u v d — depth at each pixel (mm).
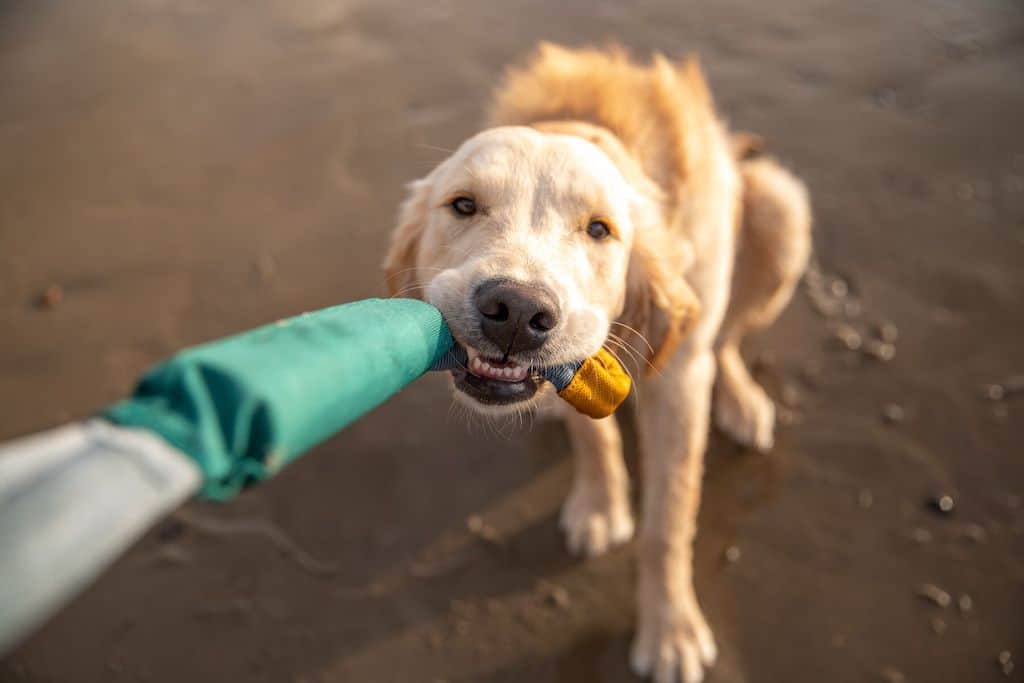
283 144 1175
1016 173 1082
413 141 1159
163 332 973
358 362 312
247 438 257
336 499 845
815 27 1318
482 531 823
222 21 1387
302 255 1042
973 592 751
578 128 673
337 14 1384
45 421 898
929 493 814
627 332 654
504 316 501
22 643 756
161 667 744
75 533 208
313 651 753
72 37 1369
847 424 868
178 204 1106
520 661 742
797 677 717
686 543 741
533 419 871
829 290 976
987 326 932
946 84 1210
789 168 1104
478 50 1292
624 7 1368
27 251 1057
